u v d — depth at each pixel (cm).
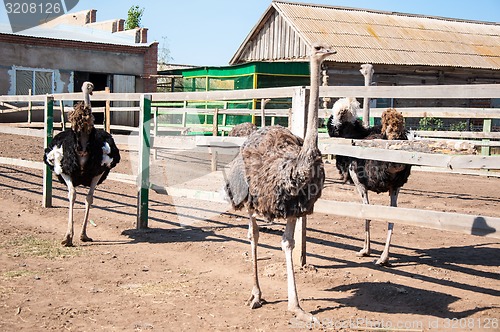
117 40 3008
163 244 780
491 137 1441
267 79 2334
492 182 1486
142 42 3077
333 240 829
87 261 695
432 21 2905
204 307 554
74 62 2722
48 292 584
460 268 698
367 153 621
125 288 604
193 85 2688
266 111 1711
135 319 522
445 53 2536
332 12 2684
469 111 1438
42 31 2908
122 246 766
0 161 1105
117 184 1260
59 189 1171
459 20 3044
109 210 995
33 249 737
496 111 1407
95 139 749
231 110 1769
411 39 2595
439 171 1520
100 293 587
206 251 746
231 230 870
